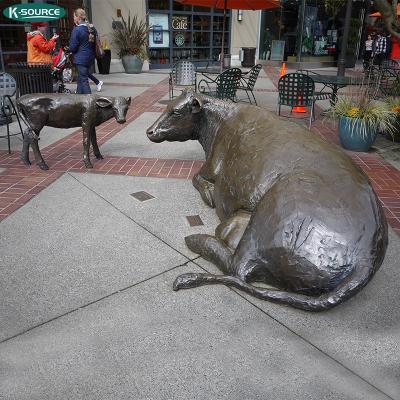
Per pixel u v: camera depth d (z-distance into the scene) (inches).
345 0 617.6
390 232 141.3
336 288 87.0
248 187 105.7
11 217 147.3
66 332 93.0
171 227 141.6
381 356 87.4
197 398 76.9
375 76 336.5
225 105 136.6
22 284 109.8
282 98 283.6
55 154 223.3
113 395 77.3
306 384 80.1
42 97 186.5
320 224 87.4
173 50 682.2
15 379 80.4
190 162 213.0
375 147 249.6
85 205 158.4
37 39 349.4
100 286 109.4
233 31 727.1
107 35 595.5
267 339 91.5
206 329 94.2
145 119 307.7
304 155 100.0
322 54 770.2
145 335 92.3
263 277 97.3
